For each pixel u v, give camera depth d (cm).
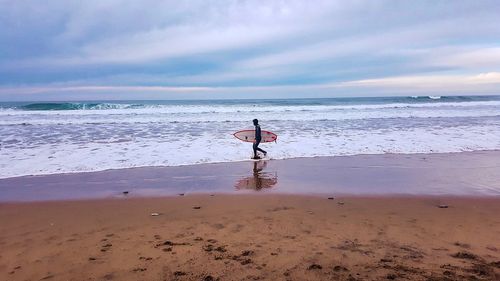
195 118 2511
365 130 1802
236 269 429
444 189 838
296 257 462
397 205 714
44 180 930
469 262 442
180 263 448
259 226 590
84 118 2528
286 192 820
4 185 881
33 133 1720
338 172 1026
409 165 1109
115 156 1202
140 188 858
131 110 3344
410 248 490
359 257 460
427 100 6103
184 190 843
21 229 586
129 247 503
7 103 8231
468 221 612
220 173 1015
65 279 412
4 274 426
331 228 577
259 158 1209
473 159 1189
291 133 1709
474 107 3528
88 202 745
